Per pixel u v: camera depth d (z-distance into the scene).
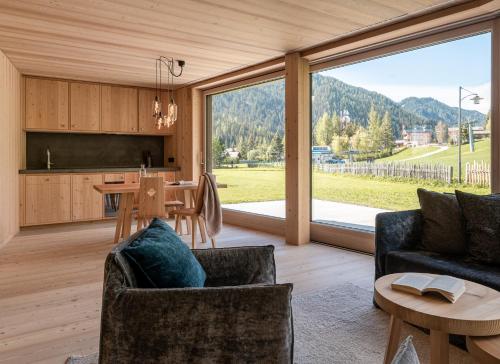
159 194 4.42
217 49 4.63
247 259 1.88
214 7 3.32
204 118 6.91
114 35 4.08
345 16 3.56
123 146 7.16
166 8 3.34
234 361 1.20
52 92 6.13
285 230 4.93
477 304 1.55
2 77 4.70
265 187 5.77
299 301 2.87
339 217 4.71
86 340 2.30
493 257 2.33
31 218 5.79
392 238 2.71
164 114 7.20
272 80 5.59
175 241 1.66
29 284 3.30
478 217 2.46
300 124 4.79
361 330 2.41
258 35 4.09
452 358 2.11
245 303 1.20
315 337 2.32
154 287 1.44
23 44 4.39
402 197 4.08
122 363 1.19
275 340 1.20
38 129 6.04
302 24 3.77
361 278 3.43
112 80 6.47
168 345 1.20
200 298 1.21
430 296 1.64
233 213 6.33
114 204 6.46
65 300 2.94
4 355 2.12
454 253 2.59
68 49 4.60
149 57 4.99
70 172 6.05
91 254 4.32
